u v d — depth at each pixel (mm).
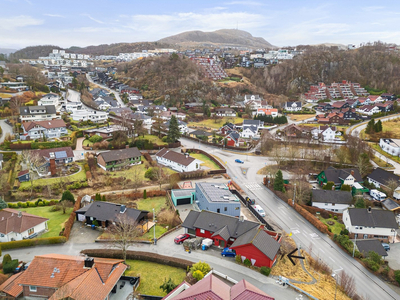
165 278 45750
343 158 105000
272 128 155375
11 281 41750
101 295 36812
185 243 54719
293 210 73688
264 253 48000
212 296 32094
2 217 58781
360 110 185750
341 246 58688
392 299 45875
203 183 78188
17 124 123250
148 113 173125
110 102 188375
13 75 194125
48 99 150125
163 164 104938
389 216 65250
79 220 64750
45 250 53031
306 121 170125
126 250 52281
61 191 80062
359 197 79438
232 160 110250
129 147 116500
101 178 89625
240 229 55812
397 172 99250
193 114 181875
